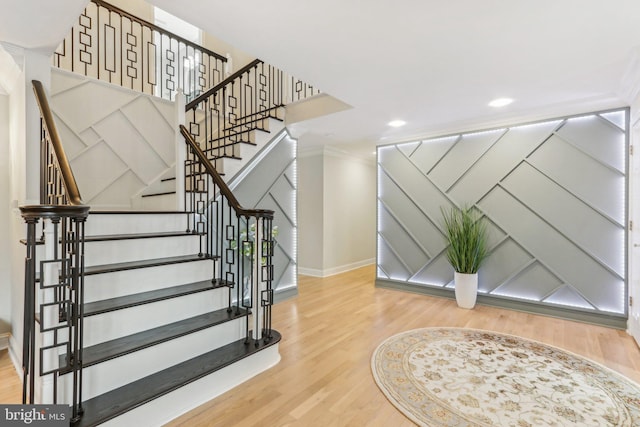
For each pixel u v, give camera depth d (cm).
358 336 309
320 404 201
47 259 160
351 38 216
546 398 207
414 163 473
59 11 185
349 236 651
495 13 188
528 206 381
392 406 199
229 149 423
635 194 305
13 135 271
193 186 351
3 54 231
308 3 179
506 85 293
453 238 413
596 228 342
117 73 487
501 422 183
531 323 346
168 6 182
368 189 705
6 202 285
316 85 295
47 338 158
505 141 397
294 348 281
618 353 273
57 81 311
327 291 483
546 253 371
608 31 205
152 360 198
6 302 278
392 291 483
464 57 242
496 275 404
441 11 186
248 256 368
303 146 575
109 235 269
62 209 146
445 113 373
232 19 194
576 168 353
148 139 376
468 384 224
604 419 186
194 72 564
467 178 425
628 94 298
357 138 500
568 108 345
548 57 241
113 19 484
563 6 180
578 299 353
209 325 229
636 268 303
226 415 189
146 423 175
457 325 340
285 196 448
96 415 159
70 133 320
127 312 206
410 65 255
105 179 343
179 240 286
